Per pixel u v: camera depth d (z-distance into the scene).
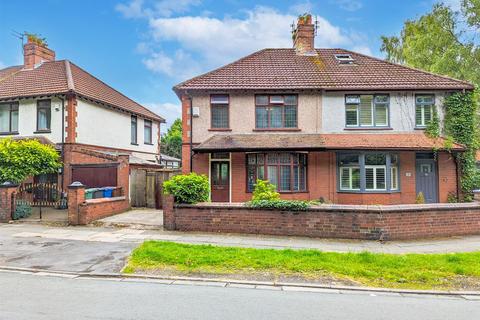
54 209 17.48
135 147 25.62
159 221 14.01
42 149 15.98
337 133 17.72
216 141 17.00
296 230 11.70
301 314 5.37
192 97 17.94
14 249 9.48
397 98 17.81
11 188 14.40
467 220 12.25
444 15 27.23
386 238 11.23
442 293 6.55
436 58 26.86
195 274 7.39
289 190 16.95
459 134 17.59
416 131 17.73
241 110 17.89
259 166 17.16
